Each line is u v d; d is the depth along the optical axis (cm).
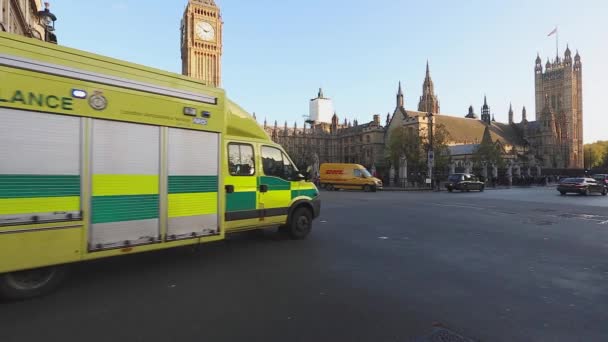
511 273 659
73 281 589
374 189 3444
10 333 402
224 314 459
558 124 11231
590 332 420
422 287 574
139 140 599
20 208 481
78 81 533
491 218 1433
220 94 727
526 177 6188
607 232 1117
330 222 1271
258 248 845
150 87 614
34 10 2533
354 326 428
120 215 575
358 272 654
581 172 8238
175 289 553
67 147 521
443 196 2800
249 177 833
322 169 3769
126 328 417
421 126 8812
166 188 632
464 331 418
